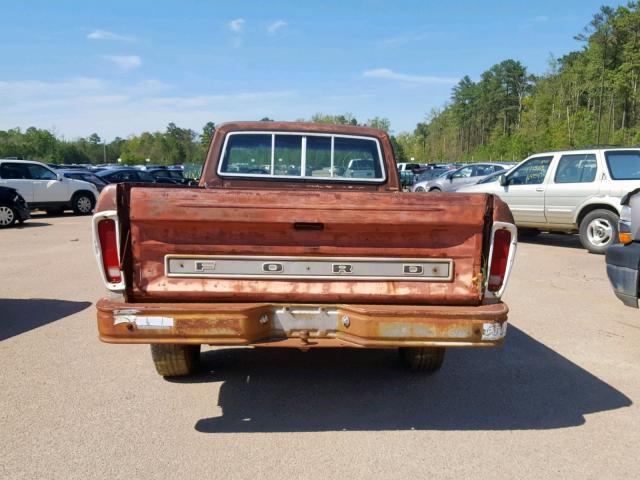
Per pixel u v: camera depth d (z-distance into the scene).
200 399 4.01
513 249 3.43
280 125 5.20
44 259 9.77
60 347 5.11
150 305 3.26
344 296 3.45
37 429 3.51
